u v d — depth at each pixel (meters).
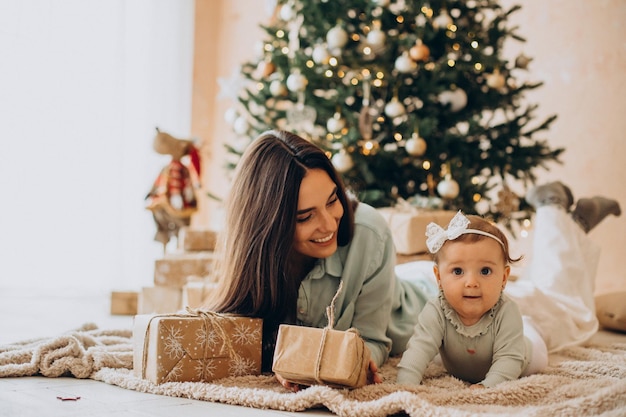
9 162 4.06
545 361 1.88
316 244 1.74
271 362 1.84
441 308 1.74
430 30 3.36
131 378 1.63
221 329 1.68
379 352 1.87
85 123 4.39
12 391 1.55
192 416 1.36
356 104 3.49
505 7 4.32
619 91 3.92
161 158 4.82
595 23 4.00
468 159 3.39
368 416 1.37
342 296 1.85
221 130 5.34
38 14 4.19
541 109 4.22
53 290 4.22
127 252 4.67
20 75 4.11
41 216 4.19
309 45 3.57
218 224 4.05
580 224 2.89
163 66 4.91
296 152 1.73
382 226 1.89
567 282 2.55
